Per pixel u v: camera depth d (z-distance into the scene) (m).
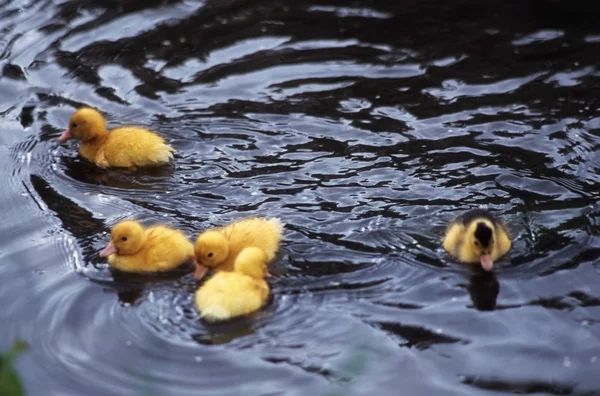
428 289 11.31
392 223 12.63
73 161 14.68
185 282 11.56
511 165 13.96
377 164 14.07
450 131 14.95
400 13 18.95
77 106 16.12
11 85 16.75
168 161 14.31
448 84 16.41
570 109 15.49
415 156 14.27
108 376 9.97
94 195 13.70
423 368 9.97
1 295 11.41
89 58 17.55
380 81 16.61
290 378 9.84
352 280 11.45
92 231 12.75
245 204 13.24
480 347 10.29
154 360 10.16
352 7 19.30
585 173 13.77
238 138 14.97
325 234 12.41
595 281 11.38
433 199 13.16
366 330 10.55
